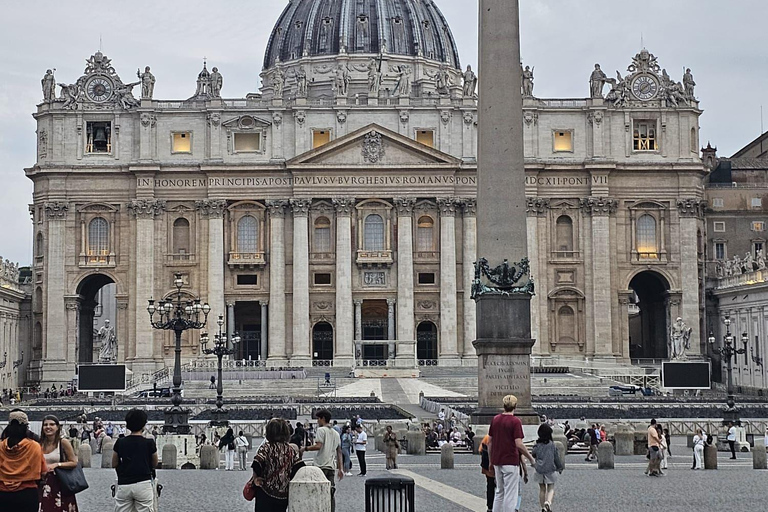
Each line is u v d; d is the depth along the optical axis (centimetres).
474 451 4612
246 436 5381
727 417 6238
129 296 12256
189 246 12325
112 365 8969
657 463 3784
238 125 12338
